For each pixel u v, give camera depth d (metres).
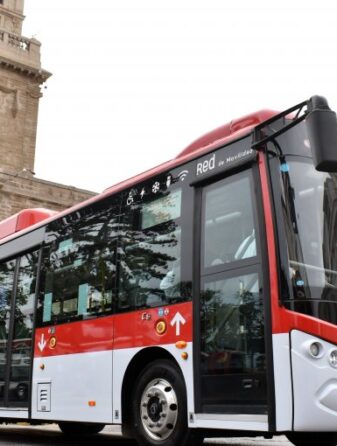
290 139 6.61
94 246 8.95
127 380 7.81
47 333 9.48
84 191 36.78
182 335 7.07
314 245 6.23
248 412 6.14
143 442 7.37
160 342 7.34
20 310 10.41
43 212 11.41
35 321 9.85
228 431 7.03
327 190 6.58
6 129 43.03
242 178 6.84
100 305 8.48
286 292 6.02
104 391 8.05
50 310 9.57
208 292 6.91
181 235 7.46
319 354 5.80
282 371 5.87
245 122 7.34
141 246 8.08
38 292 10.00
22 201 34.34
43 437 11.77
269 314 6.10
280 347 5.93
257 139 6.72
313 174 6.57
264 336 6.12
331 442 7.27
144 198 8.27
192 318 6.98
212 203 7.19
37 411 9.33
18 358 10.13
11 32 43.94
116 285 8.29
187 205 7.50
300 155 6.58
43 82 45.19
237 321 6.46
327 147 5.60
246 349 6.30
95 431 12.08
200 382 6.73
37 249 10.40
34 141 44.25
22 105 44.00
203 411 6.64
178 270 7.37
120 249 8.41
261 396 6.05
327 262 6.20
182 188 7.66
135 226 8.28
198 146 7.92
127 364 7.75
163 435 7.14
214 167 7.23
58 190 35.78
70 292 9.21
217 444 10.26
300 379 5.77
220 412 6.43
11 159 42.84
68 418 8.63
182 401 6.96
